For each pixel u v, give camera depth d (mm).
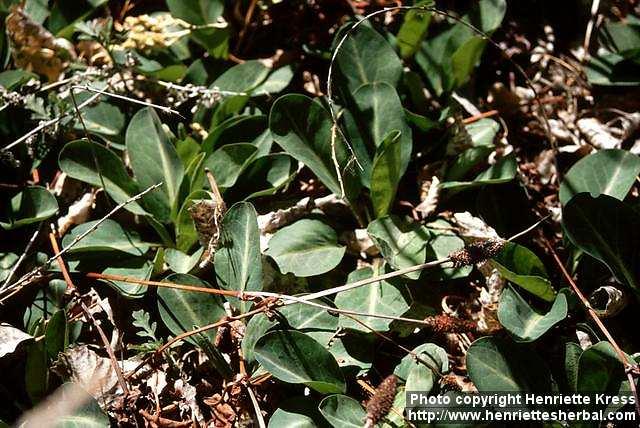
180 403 865
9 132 947
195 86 987
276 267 895
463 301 904
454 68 966
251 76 970
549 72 1028
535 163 979
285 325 866
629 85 991
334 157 881
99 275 884
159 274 909
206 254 902
